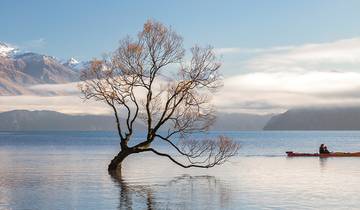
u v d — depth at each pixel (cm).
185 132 4784
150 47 4809
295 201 3447
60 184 4347
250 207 3238
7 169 5834
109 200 3494
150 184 4338
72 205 3312
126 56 4809
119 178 4781
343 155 8088
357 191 3897
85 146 13288
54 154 9150
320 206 3272
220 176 4978
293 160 7300
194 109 4762
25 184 4362
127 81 4850
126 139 5134
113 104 4975
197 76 4734
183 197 3625
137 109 4972
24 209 3186
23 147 12612
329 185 4281
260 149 11488
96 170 5594
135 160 7206
